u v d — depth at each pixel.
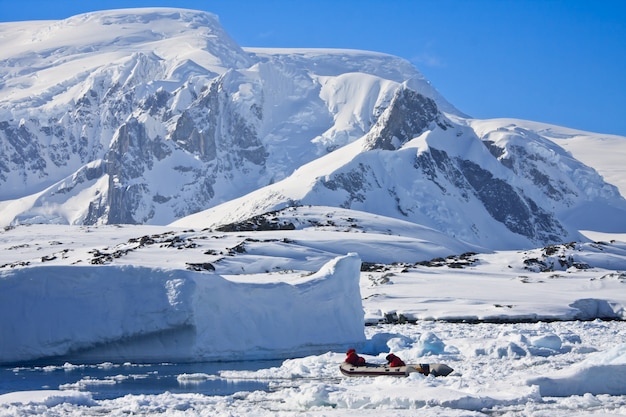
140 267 49.28
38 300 48.75
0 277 49.06
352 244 138.38
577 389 36.47
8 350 48.06
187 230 154.25
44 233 151.50
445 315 81.62
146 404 34.56
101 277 49.09
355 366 43.44
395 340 54.88
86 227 161.50
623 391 36.47
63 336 48.09
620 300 88.44
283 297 52.88
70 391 36.41
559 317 81.44
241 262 115.81
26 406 33.41
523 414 31.34
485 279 111.19
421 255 141.88
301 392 34.59
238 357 50.03
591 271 119.75
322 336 53.94
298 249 127.19
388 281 104.62
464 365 45.41
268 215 167.38
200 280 48.75
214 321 49.44
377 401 33.28
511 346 50.31
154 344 48.62
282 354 51.72
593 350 51.19
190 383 41.41
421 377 39.28
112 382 41.84
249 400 35.62
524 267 127.12
